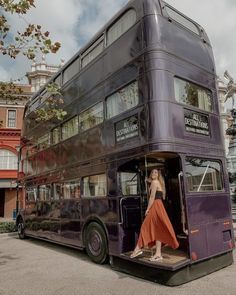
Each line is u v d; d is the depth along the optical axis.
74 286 5.71
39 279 6.31
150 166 7.27
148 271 5.84
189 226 5.77
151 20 6.23
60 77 10.38
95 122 7.80
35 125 12.42
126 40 6.82
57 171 9.82
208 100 7.09
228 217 6.82
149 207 5.99
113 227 6.71
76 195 8.45
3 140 29.56
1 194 30.70
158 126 5.69
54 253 9.30
